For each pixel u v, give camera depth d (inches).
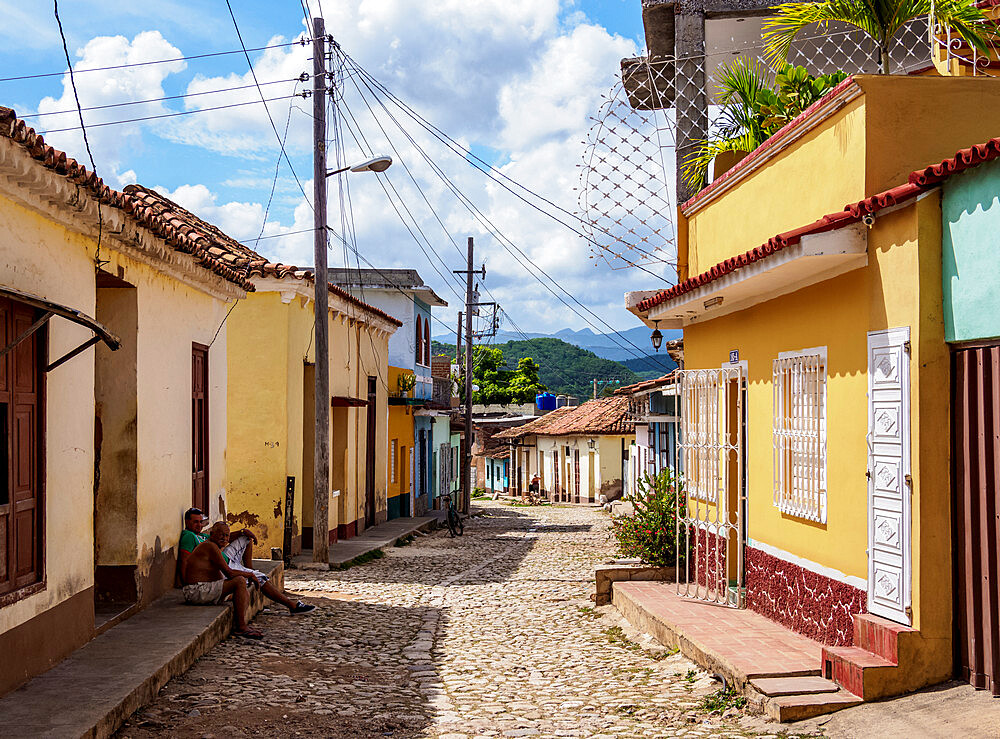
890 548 265.1
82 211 279.6
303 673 322.0
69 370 286.7
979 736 210.4
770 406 367.6
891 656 254.1
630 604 426.9
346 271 1154.7
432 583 587.5
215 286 446.6
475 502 1991.9
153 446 375.6
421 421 1270.9
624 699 297.7
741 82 456.4
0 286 215.8
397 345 1147.9
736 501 427.2
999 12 370.0
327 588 548.4
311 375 727.1
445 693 309.6
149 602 371.2
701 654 317.7
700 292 387.5
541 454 1994.3
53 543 275.3
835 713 249.3
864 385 283.1
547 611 479.5
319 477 650.2
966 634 245.4
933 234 252.4
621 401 1672.0
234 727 251.0
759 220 382.0
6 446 245.4
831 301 307.1
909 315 257.0
